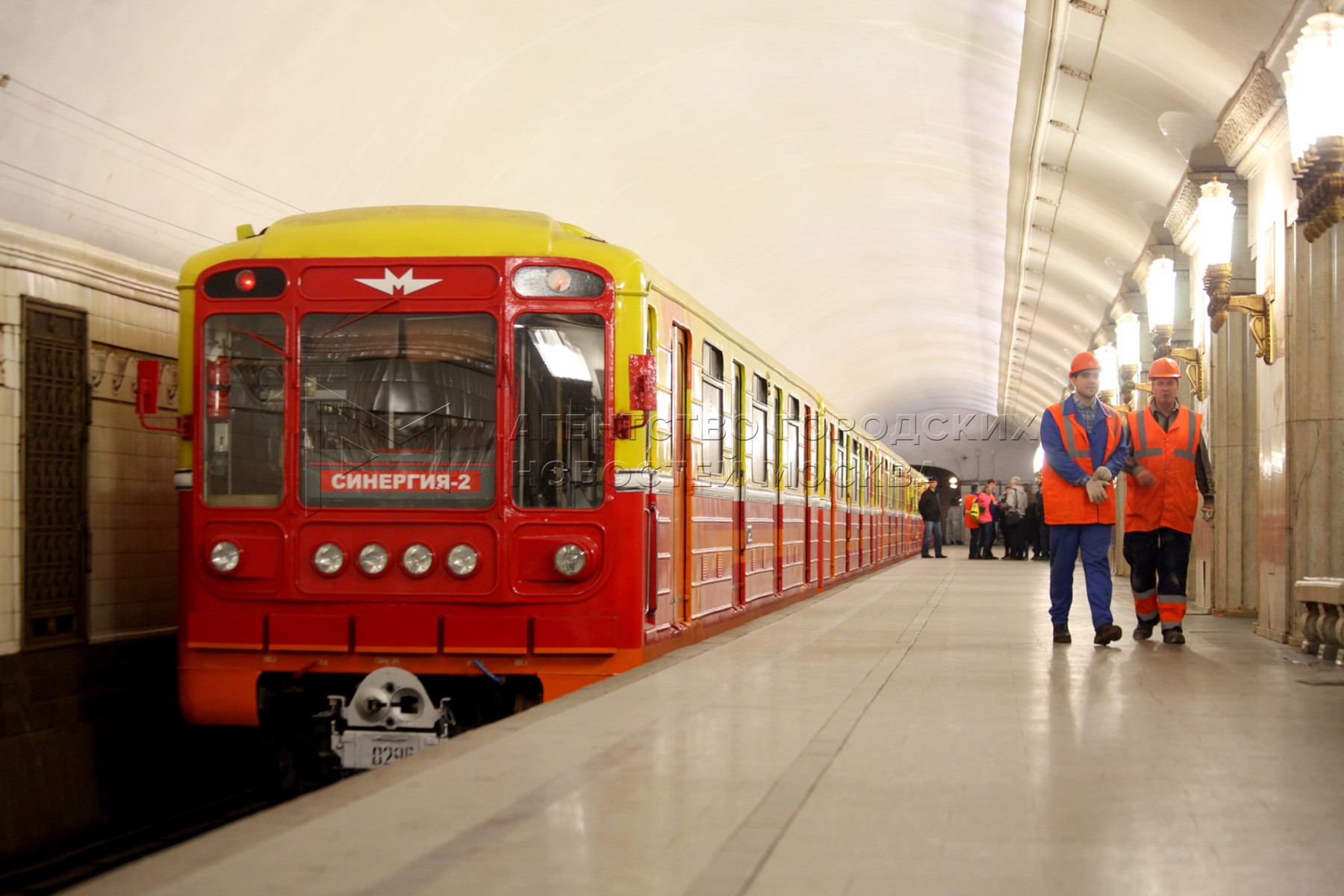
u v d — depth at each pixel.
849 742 5.71
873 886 3.46
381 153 13.98
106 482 10.30
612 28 14.68
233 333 8.05
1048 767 5.14
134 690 10.31
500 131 15.48
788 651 9.71
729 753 5.46
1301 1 9.56
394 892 3.45
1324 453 9.82
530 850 3.88
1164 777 4.92
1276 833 4.04
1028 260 26.42
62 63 9.48
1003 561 35.59
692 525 10.02
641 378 7.86
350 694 8.25
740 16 15.43
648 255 21.88
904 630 11.80
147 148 10.88
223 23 10.56
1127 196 18.14
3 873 8.45
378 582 7.88
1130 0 11.70
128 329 10.73
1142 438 10.31
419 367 7.96
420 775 5.04
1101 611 10.09
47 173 9.98
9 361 9.17
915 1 14.76
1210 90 12.48
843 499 21.39
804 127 19.75
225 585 7.98
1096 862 3.71
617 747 5.61
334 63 12.16
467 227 8.03
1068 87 14.99
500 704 8.10
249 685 7.95
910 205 25.08
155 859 3.82
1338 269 9.78
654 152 18.62
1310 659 9.07
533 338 7.94
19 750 8.81
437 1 12.44
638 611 7.91
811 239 26.56
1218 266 11.55
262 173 12.55
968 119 18.70
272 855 3.85
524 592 7.85
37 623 9.36
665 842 3.96
